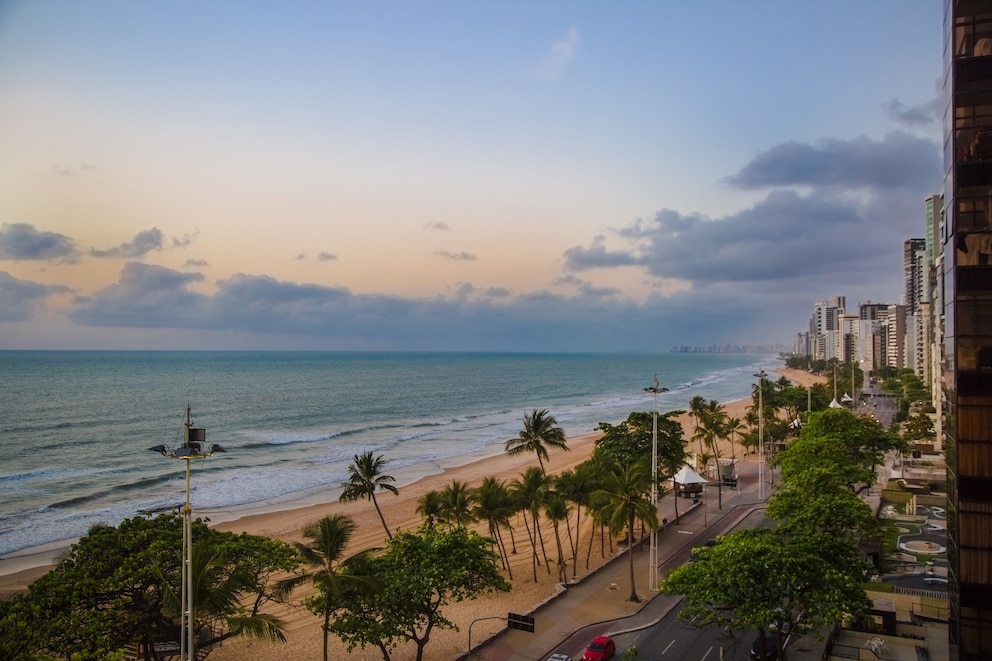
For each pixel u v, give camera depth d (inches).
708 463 4785.9
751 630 1863.9
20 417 6879.9
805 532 1723.7
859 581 1555.1
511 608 2117.4
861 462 3011.8
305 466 4724.4
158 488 3996.1
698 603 1466.5
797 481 2266.2
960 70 1293.1
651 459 3065.9
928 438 4653.1
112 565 1499.8
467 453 5433.1
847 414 3137.3
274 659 1785.2
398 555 1657.2
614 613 2043.6
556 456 5310.0
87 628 1304.1
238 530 3073.3
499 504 2364.7
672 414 3614.7
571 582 2325.3
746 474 4394.7
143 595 1496.1
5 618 1298.0
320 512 3449.8
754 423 5442.9
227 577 1577.3
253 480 4249.5
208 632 1619.1
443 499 2394.2
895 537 2640.3
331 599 1565.0
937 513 3024.1
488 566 1691.7
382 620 1558.8
